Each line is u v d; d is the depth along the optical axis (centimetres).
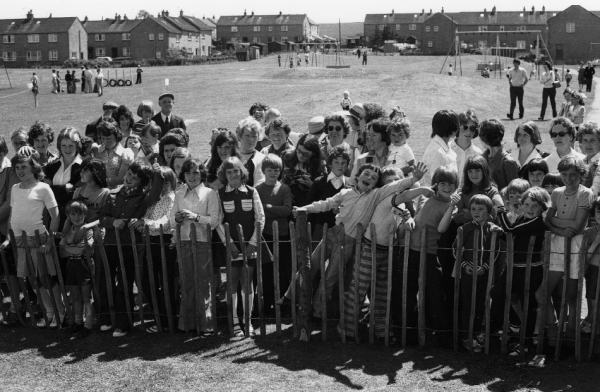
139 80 5903
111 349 795
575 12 11700
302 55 10969
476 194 768
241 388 689
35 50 12294
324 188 897
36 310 922
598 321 739
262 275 873
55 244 870
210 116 3164
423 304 764
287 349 780
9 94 5322
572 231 740
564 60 11788
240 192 838
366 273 793
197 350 784
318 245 833
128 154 1002
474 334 781
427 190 775
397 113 1102
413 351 768
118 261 853
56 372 739
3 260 856
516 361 738
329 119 973
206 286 836
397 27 14512
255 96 3956
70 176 963
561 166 753
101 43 13200
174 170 886
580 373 706
